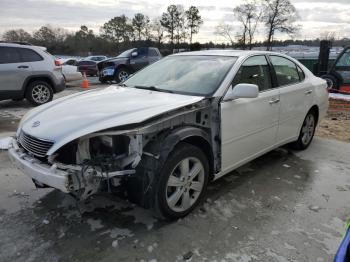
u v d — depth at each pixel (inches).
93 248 112.2
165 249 111.9
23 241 115.5
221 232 121.4
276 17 1910.7
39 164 113.4
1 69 339.9
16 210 135.0
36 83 366.6
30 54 362.6
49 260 106.6
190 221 128.1
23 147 123.8
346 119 323.3
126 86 169.2
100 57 1128.2
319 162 192.7
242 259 107.6
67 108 130.7
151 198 116.6
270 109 165.5
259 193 151.8
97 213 133.0
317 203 143.9
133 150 114.7
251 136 156.3
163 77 164.7
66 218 129.6
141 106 125.5
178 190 125.3
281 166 185.3
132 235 119.1
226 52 169.2
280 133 180.7
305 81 200.7
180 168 124.6
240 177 169.3
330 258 108.9
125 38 2787.9
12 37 2536.9
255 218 130.9
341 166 187.2
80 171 107.2
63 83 396.2
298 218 131.6
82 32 2696.9
